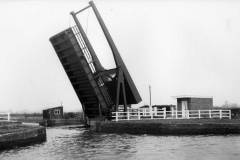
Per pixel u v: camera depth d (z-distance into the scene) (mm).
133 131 25156
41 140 21844
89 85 29250
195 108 29812
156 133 24000
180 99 30375
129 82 28750
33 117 54000
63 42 28062
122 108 32188
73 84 30828
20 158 14945
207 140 19906
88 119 33312
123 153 15852
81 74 29047
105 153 15984
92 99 30781
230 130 23141
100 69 29188
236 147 16953
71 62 28906
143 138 21906
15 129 20031
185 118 26859
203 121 24500
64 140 22625
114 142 20203
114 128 26438
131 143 19453
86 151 16812
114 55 28250
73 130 32781
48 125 44875
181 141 19750
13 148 18047
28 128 21188
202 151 15836
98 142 20469
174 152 15805
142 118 29109
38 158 14922
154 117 30031
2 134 17422
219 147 17000
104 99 29516
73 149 17656
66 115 50938
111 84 29391
